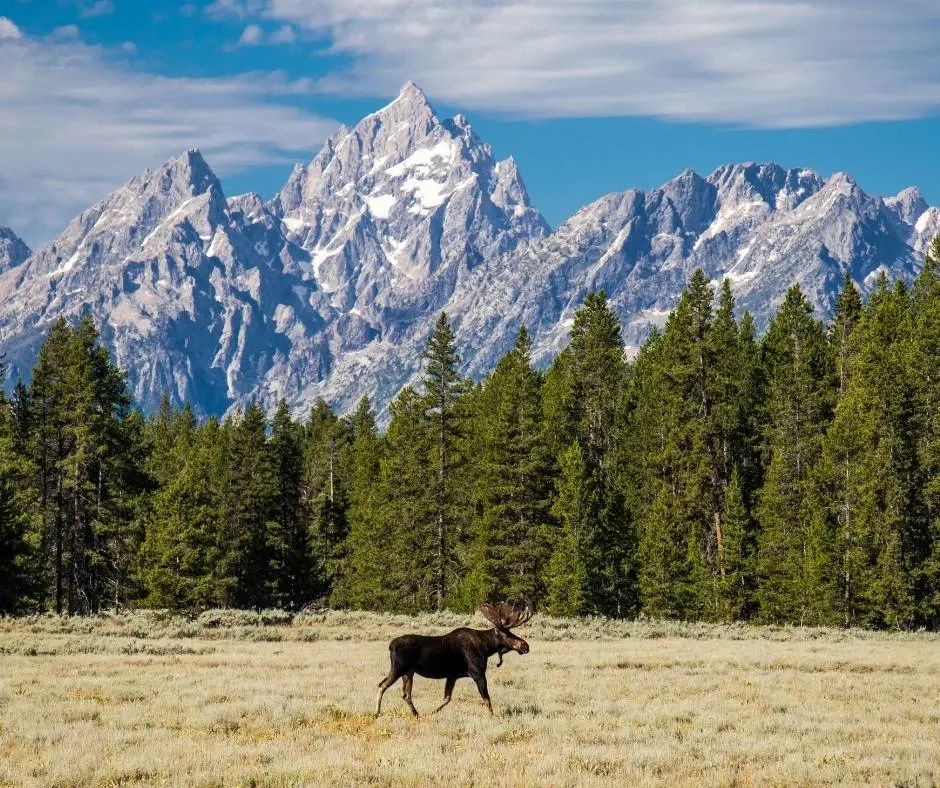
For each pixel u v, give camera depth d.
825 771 61.50
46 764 57.69
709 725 76.56
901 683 106.94
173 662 118.25
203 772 56.56
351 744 65.50
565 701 88.00
